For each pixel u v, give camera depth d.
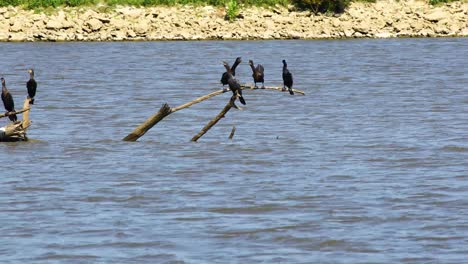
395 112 123.88
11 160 89.50
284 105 132.62
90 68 185.38
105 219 67.62
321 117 120.06
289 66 188.25
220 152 94.12
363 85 157.50
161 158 90.94
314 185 78.31
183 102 137.75
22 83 163.75
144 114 124.50
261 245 61.50
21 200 73.62
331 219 67.38
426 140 100.94
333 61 196.62
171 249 60.62
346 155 92.38
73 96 143.00
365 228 65.06
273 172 83.94
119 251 60.34
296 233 63.97
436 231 64.19
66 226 65.81
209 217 68.12
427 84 157.88
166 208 70.75
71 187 78.12
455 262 57.81
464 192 75.19
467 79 164.75
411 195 74.31
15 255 59.53
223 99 140.88
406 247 60.91
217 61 197.75
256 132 107.88
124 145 98.25
